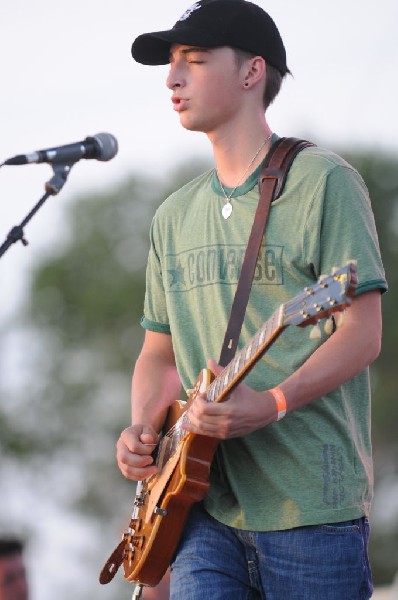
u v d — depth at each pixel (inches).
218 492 395.5
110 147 429.4
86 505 2751.0
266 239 391.2
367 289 379.2
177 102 410.6
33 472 2844.5
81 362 2935.5
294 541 381.4
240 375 351.6
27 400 2896.2
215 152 413.4
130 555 415.5
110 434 2842.0
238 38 404.8
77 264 3004.4
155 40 418.6
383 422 2443.4
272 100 415.5
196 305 409.1
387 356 2517.2
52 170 424.5
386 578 2256.4
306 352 384.5
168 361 448.8
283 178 392.5
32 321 2977.4
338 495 380.8
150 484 417.1
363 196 390.6
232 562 393.7
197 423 366.6
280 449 384.5
